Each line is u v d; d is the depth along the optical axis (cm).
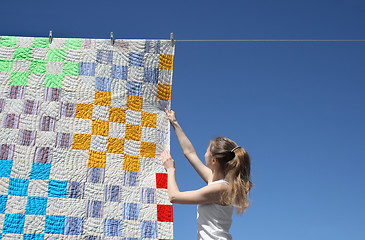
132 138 254
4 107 247
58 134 245
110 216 234
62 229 226
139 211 239
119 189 242
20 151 238
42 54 262
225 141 207
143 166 251
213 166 208
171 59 274
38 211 227
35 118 247
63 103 252
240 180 196
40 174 235
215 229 191
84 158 243
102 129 251
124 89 263
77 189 236
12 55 260
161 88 269
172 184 209
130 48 272
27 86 253
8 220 223
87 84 259
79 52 265
